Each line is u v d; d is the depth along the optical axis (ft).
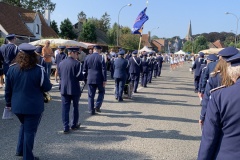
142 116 19.30
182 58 118.11
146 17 37.63
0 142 12.85
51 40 42.60
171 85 40.88
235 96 5.29
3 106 20.38
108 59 51.49
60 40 42.50
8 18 87.61
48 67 32.86
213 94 5.75
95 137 14.19
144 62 36.11
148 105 23.63
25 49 9.55
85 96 27.02
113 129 15.78
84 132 15.02
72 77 14.43
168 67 97.04
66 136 14.19
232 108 5.27
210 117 5.65
